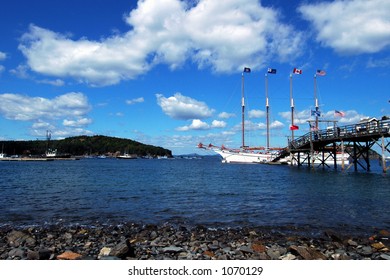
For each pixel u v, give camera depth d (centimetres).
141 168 9025
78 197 2578
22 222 1628
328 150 6097
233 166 9875
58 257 960
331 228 1475
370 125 4362
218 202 2312
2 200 2392
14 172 6231
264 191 2992
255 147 11950
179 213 1878
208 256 984
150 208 2056
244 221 1638
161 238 1253
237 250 1045
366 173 4906
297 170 6400
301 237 1284
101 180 4394
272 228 1478
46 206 2125
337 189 3003
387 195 2561
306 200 2347
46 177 4909
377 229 1456
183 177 5112
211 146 12494
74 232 1390
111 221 1655
